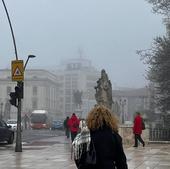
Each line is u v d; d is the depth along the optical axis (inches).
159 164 714.8
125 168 238.8
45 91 6884.8
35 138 1750.7
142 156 862.5
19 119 1002.1
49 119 3941.9
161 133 1385.3
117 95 6550.2
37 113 3599.9
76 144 236.1
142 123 1145.4
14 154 928.9
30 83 6865.2
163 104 1772.9
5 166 690.8
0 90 6756.9
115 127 241.0
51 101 7263.8
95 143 235.9
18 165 706.8
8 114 4537.4
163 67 1731.1
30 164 724.0
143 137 1373.0
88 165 234.2
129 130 1278.3
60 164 724.7
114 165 237.1
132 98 6540.4
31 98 6835.6
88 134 237.9
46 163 741.3
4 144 1311.5
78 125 1288.1
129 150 1029.8
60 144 1318.9
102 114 240.7
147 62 1780.3
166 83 1744.6
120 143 239.3
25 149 1087.6
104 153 235.1
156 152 968.3
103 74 1422.2
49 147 1169.4
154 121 2573.8
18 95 1000.9
